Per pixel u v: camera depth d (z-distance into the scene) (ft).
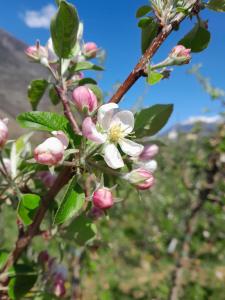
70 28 0.53
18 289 0.55
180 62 0.51
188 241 1.59
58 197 0.64
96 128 0.49
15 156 0.58
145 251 3.29
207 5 0.52
